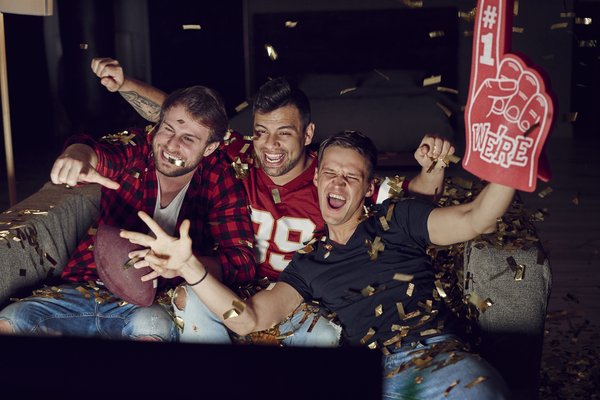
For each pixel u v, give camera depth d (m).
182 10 7.51
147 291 2.30
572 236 4.55
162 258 2.03
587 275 3.85
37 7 3.25
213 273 2.40
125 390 1.12
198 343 1.15
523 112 1.79
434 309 2.19
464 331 2.28
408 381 2.04
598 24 7.63
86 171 2.48
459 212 2.12
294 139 2.60
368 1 7.47
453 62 7.45
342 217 2.29
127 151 2.71
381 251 2.25
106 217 2.63
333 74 7.24
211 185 2.66
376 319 2.19
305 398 1.17
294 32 7.55
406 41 7.47
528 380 2.30
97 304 2.45
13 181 3.36
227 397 1.13
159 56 7.59
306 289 2.30
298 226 2.64
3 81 3.30
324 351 1.17
